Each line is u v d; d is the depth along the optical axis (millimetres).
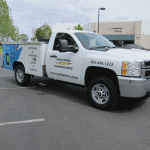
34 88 6477
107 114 4121
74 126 3467
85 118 3863
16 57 6617
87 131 3273
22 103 4766
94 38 5148
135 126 3525
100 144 2842
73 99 5258
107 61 4086
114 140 2977
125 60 3865
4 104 4652
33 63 5898
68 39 5055
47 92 5973
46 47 5586
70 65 4867
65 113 4129
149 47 40156
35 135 3094
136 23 38438
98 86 4414
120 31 40031
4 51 7305
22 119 3744
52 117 3881
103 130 3326
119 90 3998
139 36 38594
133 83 3795
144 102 5070
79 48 4695
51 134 3139
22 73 6566
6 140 2920
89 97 4586
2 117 3830
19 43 6344
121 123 3646
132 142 2924
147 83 3904
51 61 5371
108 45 5172
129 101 5129
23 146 2752
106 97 4273
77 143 2861
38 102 4891
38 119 3760
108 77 4230
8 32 39938
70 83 5078
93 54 4398
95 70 4484
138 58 3912
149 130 3365
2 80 7797
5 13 38188
